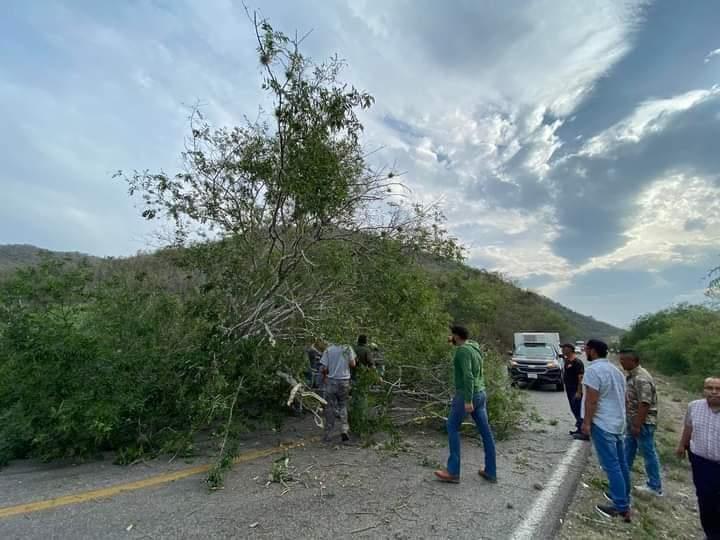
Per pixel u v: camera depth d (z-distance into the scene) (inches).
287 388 281.1
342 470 204.7
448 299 397.1
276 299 292.7
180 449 216.8
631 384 214.8
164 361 235.5
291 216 276.1
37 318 222.8
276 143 268.1
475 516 159.5
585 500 194.1
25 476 189.6
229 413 235.6
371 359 281.3
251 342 259.0
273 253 300.0
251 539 135.1
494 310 928.9
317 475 196.5
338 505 163.9
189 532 138.3
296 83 242.7
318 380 300.7
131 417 220.8
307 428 290.8
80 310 238.7
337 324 269.9
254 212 294.7
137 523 143.7
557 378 569.0
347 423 263.3
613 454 178.7
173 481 184.5
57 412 193.9
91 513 150.9
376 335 299.6
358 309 291.9
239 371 254.8
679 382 802.8
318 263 280.7
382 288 296.2
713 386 160.6
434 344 309.9
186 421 235.9
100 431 197.9
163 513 151.9
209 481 178.4
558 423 356.5
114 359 220.4
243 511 155.6
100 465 205.3
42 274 247.0
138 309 248.1
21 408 211.3
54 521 144.2
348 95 252.1
